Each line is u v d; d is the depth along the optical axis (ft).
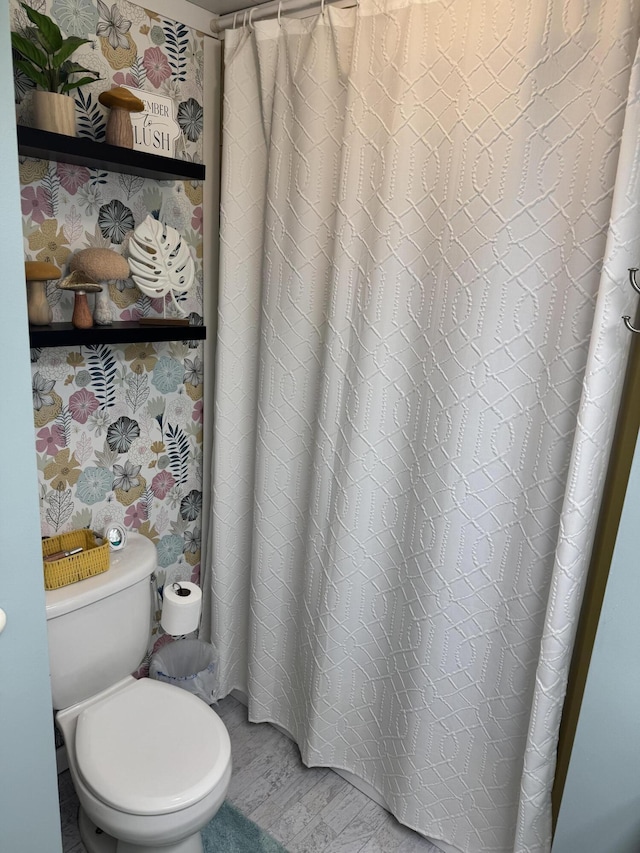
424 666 5.26
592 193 3.95
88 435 5.71
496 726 5.04
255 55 5.52
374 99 4.76
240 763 6.45
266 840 5.62
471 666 5.06
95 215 5.35
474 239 4.44
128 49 5.33
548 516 4.45
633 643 3.33
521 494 4.57
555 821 4.91
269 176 5.55
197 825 4.59
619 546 3.27
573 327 4.15
